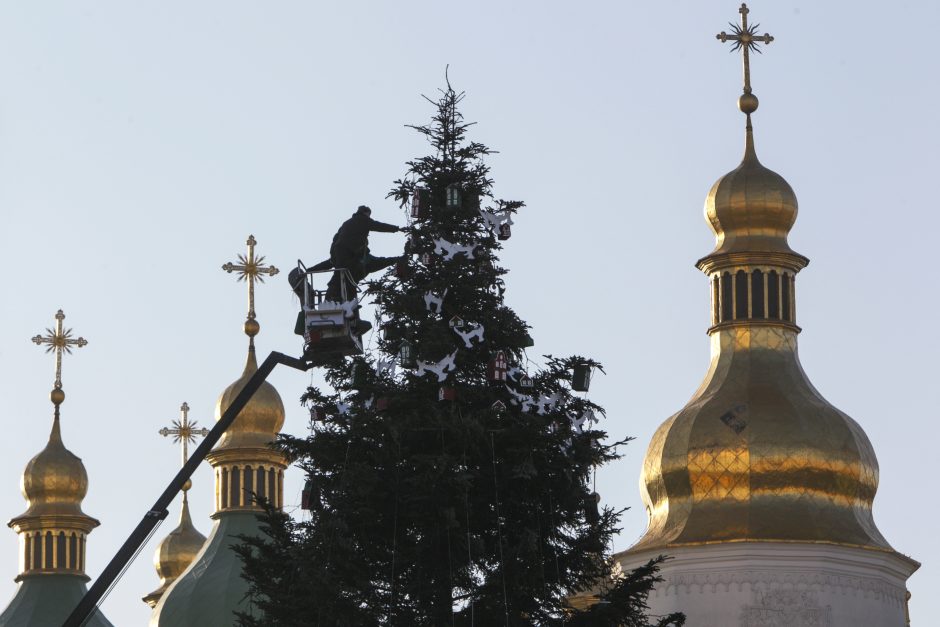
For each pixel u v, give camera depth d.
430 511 96.56
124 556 94.62
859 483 131.88
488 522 98.50
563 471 97.94
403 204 101.06
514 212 99.88
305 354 94.31
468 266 99.62
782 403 132.50
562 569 97.88
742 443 131.25
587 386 99.19
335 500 97.06
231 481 149.88
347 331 93.00
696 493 131.62
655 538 130.75
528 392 98.81
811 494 130.75
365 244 95.31
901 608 130.00
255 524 148.62
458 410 98.19
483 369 99.19
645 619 101.56
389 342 99.44
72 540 159.50
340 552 96.31
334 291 94.56
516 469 96.25
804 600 127.31
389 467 97.38
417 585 97.06
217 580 145.12
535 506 98.38
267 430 151.12
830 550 127.94
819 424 131.88
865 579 128.62
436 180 100.62
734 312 136.25
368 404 98.19
